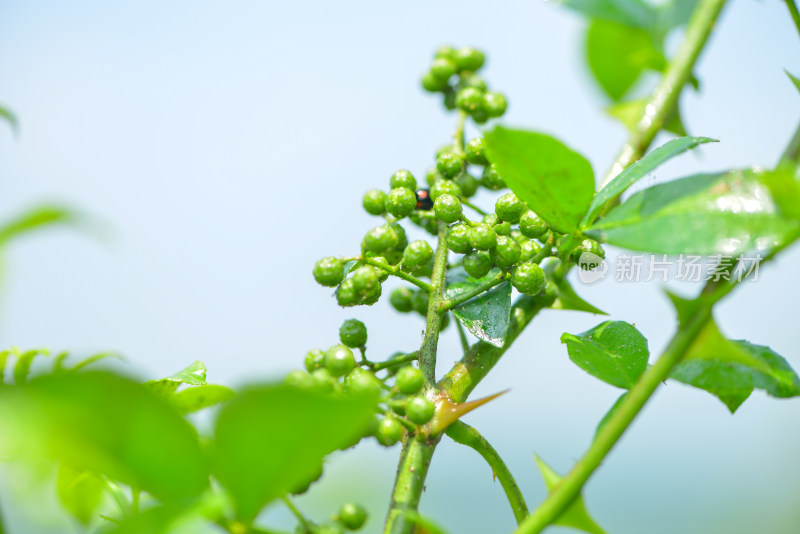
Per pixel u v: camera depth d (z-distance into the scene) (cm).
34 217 39
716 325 42
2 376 42
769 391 44
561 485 41
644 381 42
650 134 48
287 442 39
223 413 39
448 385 44
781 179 41
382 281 45
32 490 44
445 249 45
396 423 43
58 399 39
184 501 39
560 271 46
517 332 46
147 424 39
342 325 44
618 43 54
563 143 42
